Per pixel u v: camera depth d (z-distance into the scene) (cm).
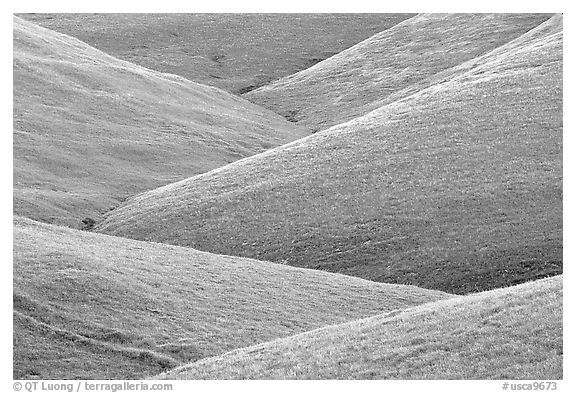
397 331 3550
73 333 4122
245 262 5534
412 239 5878
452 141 7162
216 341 4203
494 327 3325
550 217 5856
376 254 5809
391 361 3256
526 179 6362
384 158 7125
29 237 5194
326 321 4556
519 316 3366
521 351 3120
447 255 5622
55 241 5272
